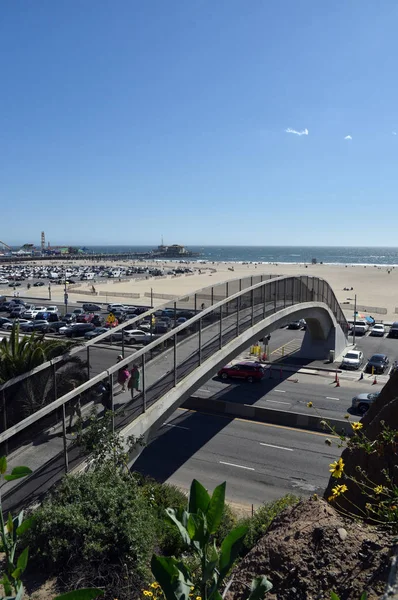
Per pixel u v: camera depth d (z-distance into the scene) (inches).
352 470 252.1
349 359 1472.7
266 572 164.7
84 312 2394.2
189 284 4045.3
